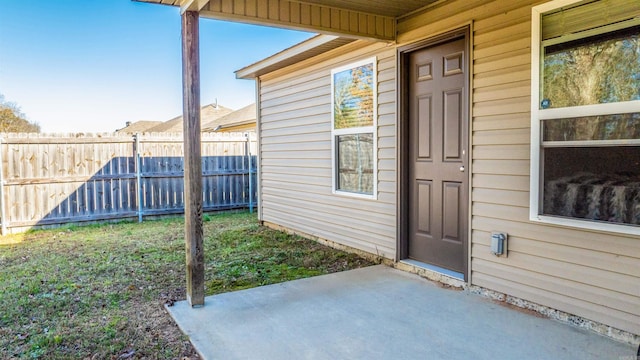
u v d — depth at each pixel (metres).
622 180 2.61
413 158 4.38
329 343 2.72
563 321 2.96
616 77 2.61
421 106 4.25
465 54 3.63
